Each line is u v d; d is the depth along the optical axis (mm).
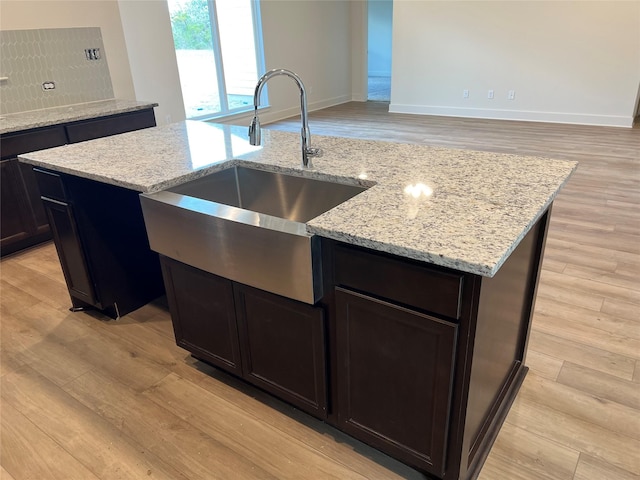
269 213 1949
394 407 1376
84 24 3932
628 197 3703
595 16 5633
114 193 2252
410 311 1200
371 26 12086
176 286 1821
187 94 5840
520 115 6531
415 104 7328
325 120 7082
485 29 6367
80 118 3373
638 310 2295
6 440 1684
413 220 1237
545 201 1342
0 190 3055
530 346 2074
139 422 1751
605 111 5965
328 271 1334
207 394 1887
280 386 1674
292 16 6984
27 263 3096
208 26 5891
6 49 3439
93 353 2164
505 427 1666
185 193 1813
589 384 1850
